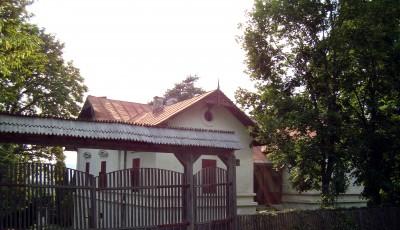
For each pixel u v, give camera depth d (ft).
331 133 54.24
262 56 61.87
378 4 54.54
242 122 73.36
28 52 40.32
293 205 82.28
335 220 51.42
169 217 37.40
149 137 36.78
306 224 48.49
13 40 37.47
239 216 42.80
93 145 35.01
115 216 34.12
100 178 33.76
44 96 84.53
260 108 62.90
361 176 59.47
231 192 42.47
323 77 57.57
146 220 35.81
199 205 39.52
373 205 59.82
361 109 61.26
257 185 83.35
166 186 37.47
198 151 40.47
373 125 59.57
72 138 33.63
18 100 80.89
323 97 58.13
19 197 29.99
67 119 33.73
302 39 59.98
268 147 61.82
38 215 30.58
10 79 56.90
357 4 55.31
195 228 38.50
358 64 57.11
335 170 56.49
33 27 63.05
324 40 56.03
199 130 41.39
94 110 84.74
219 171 41.93
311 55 58.65
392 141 57.41
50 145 33.09
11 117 31.24
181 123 65.36
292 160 57.52
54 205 31.32
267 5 60.34
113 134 34.76
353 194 86.22
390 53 56.75
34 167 30.86
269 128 57.26
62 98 84.38
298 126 56.13
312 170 57.47
